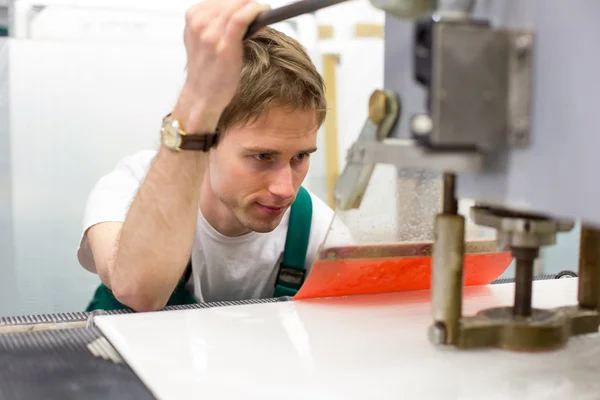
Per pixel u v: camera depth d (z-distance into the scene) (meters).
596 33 0.40
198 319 0.72
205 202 1.15
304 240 1.20
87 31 1.80
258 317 0.73
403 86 0.52
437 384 0.54
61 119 1.82
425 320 0.73
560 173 0.42
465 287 0.90
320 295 0.83
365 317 0.74
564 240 1.83
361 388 0.53
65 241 1.87
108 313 0.78
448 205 0.58
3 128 1.78
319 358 0.60
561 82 0.42
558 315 0.65
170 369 0.56
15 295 1.85
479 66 0.43
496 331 0.62
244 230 1.18
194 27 0.75
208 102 0.81
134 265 0.94
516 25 0.44
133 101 1.87
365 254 0.80
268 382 0.54
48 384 0.54
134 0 1.82
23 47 1.75
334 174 1.93
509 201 0.47
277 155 1.01
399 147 0.50
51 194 1.84
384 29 0.55
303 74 0.98
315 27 1.89
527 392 0.53
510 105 0.45
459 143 0.44
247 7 0.72
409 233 0.81
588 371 0.58
